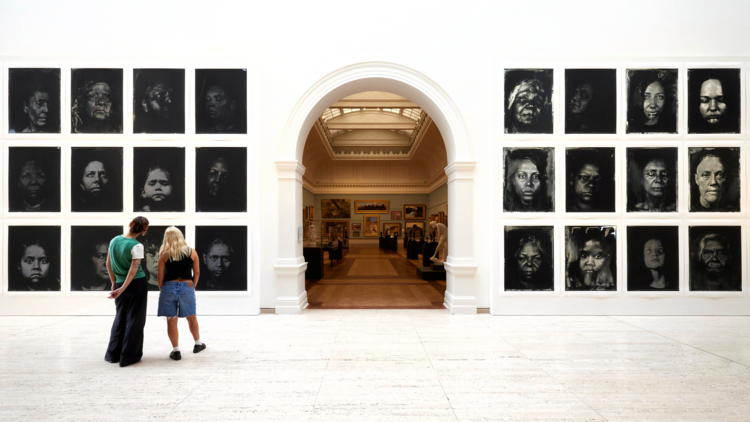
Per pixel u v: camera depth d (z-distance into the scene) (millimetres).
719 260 7348
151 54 7555
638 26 7527
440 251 13938
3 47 7480
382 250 27844
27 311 7375
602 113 7457
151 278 7391
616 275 7387
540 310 7395
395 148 30156
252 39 7613
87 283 7398
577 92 7492
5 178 7414
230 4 7617
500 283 7410
